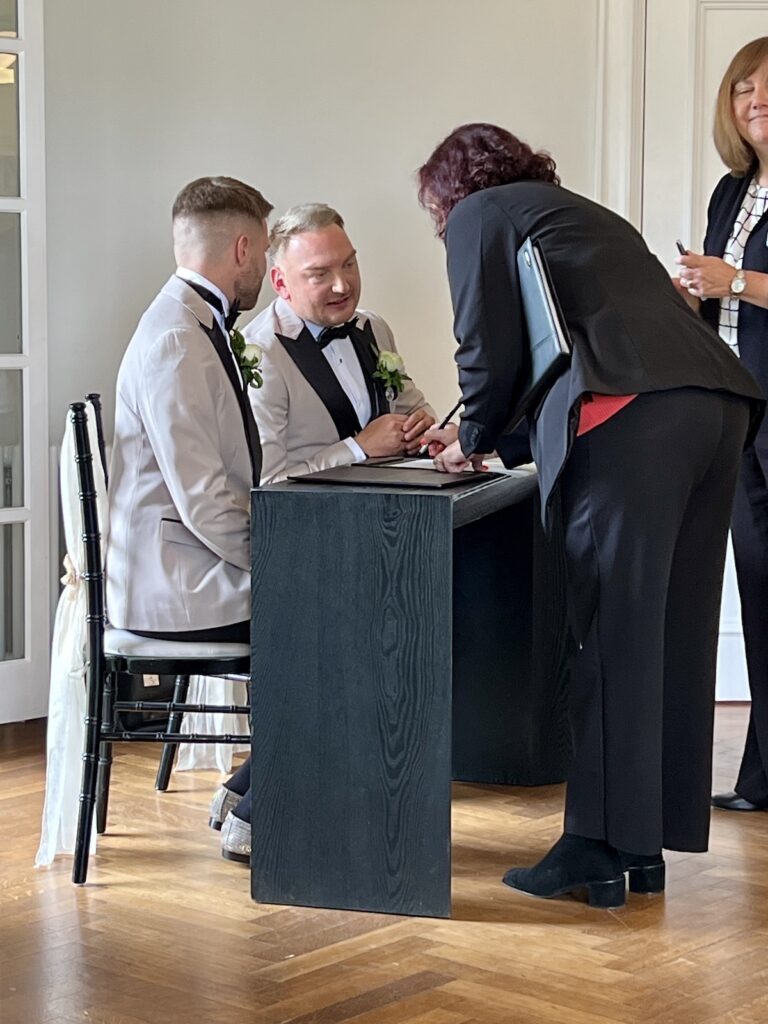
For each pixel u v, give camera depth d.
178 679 3.69
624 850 2.84
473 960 2.63
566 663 3.82
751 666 3.55
